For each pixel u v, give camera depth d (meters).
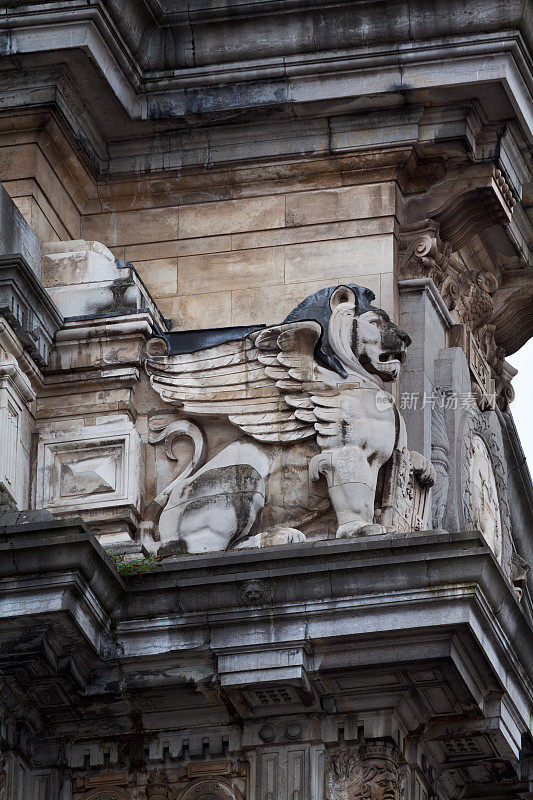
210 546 41.25
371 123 44.25
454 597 38.94
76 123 44.25
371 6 44.09
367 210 44.06
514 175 45.34
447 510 43.72
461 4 43.94
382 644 39.34
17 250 42.34
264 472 41.72
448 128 44.16
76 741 40.78
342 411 41.47
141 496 41.97
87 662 39.97
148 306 43.19
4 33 43.72
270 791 39.94
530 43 44.16
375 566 39.19
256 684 39.50
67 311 42.81
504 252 47.25
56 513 41.78
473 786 42.50
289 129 44.47
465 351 45.66
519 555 47.81
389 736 39.84
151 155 44.78
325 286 43.81
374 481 41.22
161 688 39.97
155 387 42.34
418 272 44.25
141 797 40.47
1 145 43.94
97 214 44.91
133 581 40.06
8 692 39.97
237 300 44.00
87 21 43.50
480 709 40.16
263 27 44.38
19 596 39.12
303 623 39.41
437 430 44.06
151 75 44.66
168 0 44.47
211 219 44.50
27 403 42.16
